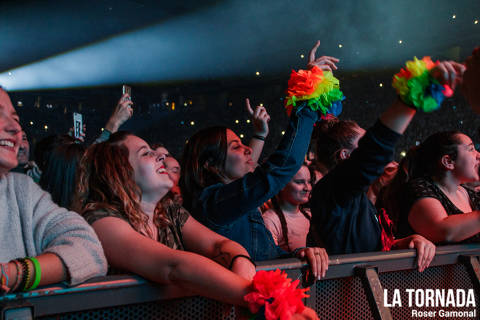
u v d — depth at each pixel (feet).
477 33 32.09
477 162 6.82
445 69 3.66
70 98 51.47
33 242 3.77
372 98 40.93
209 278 3.68
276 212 8.23
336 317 4.87
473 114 34.01
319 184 5.57
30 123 48.75
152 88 54.75
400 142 36.52
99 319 3.61
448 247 5.85
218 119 53.88
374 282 4.84
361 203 5.72
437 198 6.49
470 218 5.99
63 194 6.92
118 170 4.54
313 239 5.80
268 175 4.99
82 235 3.74
